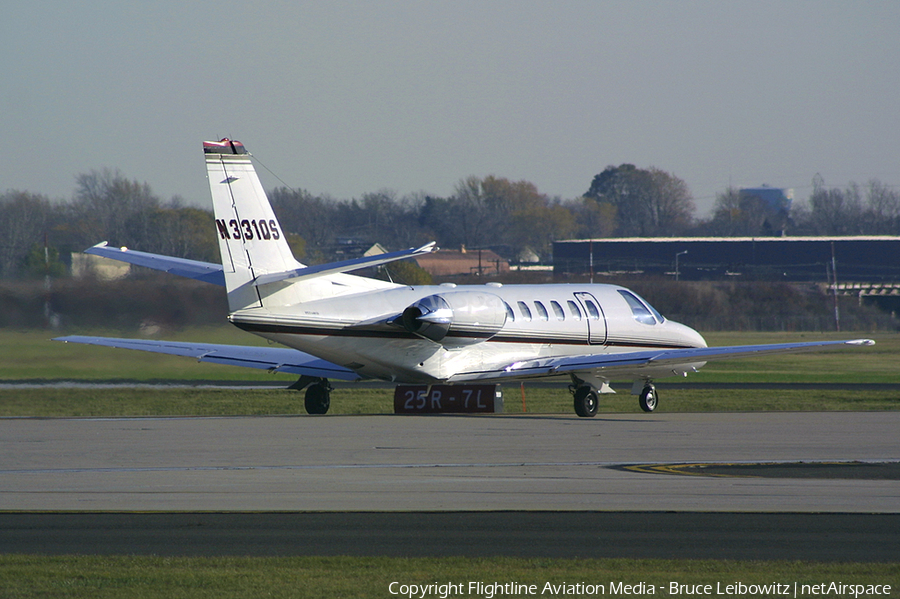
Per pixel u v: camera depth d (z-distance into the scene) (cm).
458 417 9275
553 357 10175
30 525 4291
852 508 4644
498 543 3959
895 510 4603
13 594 3197
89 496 4953
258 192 8412
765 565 3600
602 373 9588
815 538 4041
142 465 5988
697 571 3522
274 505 4719
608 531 4162
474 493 5031
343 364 9062
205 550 3850
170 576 3422
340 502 4794
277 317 8506
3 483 5334
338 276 8994
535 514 4506
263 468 5875
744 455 6481
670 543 3959
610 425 8500
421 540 4009
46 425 8362
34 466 5941
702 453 6569
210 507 4675
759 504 4734
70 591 3234
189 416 9406
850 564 3612
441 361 9375
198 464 6031
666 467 5953
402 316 8869
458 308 9100
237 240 8319
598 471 5781
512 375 9350
